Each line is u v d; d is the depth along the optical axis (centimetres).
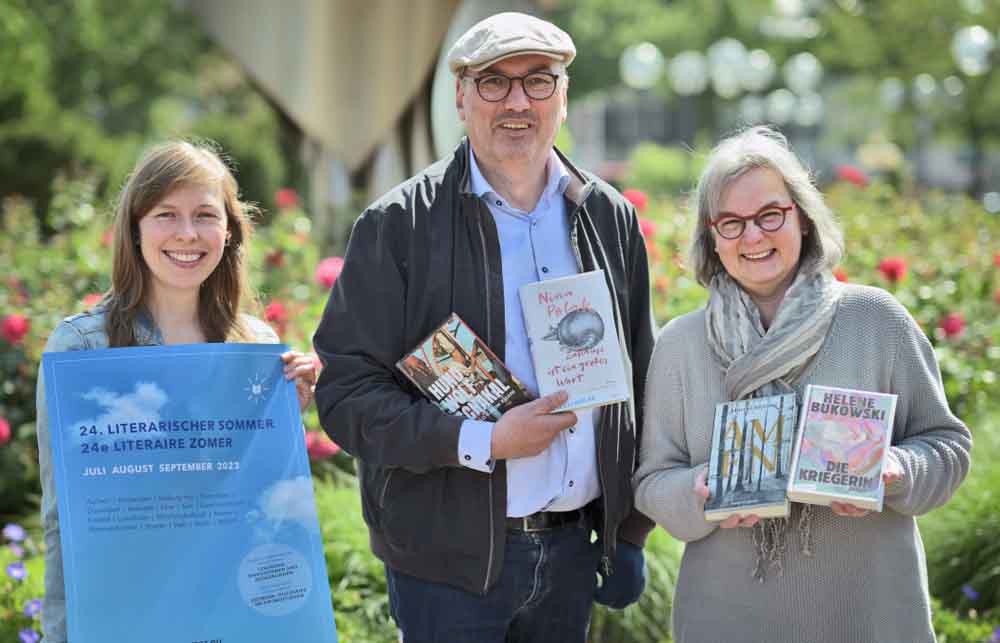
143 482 284
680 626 309
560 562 325
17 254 816
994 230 927
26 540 516
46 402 283
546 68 316
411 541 318
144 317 308
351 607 449
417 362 307
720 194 302
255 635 285
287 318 579
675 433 315
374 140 782
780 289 309
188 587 282
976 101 2589
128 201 302
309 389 320
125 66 2520
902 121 2741
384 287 315
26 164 1536
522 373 319
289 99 778
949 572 515
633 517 346
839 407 282
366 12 766
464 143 333
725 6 2778
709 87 2984
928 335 619
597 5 2855
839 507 279
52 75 2341
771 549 295
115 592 278
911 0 2497
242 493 291
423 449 300
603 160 4222
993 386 615
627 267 343
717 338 305
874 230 805
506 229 326
